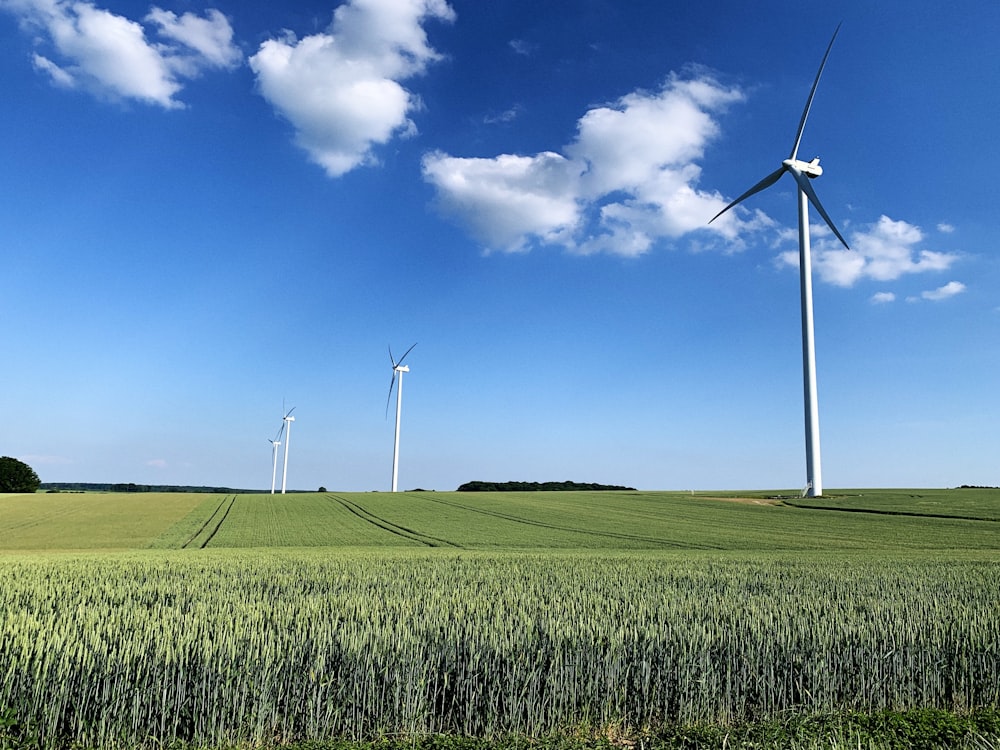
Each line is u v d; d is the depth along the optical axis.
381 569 19.81
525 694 8.43
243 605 11.77
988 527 47.03
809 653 9.45
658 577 18.34
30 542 38.56
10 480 102.12
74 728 7.71
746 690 9.15
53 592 14.28
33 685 7.61
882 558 27.39
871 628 10.13
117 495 73.19
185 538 40.56
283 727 8.09
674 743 8.08
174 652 8.24
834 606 12.60
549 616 10.84
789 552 33.22
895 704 9.43
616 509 62.41
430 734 8.22
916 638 9.91
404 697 8.31
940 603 13.39
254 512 56.94
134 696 7.76
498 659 8.62
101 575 17.39
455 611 11.34
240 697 7.97
